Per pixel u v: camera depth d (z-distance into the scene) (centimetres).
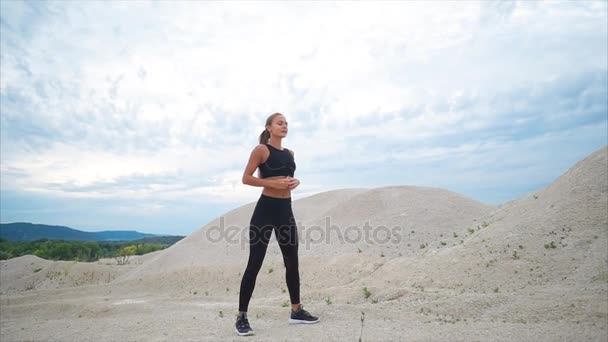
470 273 802
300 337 519
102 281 1591
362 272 1005
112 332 654
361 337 498
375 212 1391
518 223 937
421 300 692
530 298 611
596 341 432
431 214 1288
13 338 688
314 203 1848
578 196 912
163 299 1035
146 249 2892
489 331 494
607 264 690
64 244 2864
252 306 755
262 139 593
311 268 1109
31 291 1384
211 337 559
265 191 582
